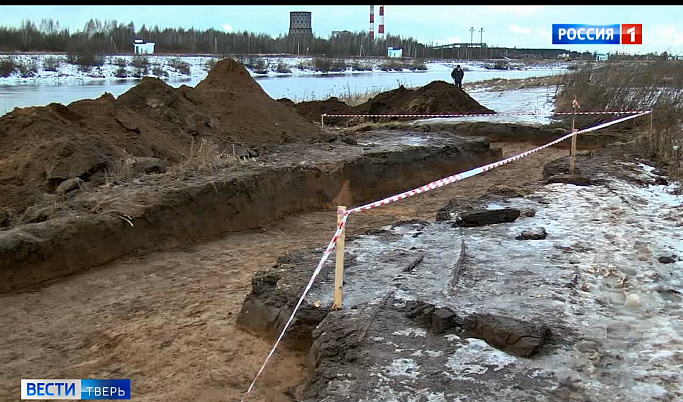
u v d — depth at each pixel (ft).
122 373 17.99
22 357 19.02
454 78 96.94
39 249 24.67
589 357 15.17
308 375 16.65
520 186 36.58
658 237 24.73
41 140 34.81
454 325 16.83
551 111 77.87
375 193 41.57
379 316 17.53
